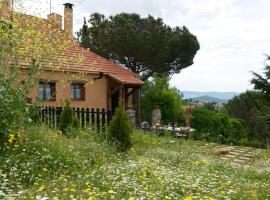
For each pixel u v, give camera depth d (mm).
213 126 23938
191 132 18062
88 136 10461
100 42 34938
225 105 43438
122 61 35594
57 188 5453
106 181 6117
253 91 30625
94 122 12266
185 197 5391
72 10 19484
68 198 4820
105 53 34906
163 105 26703
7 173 6344
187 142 14844
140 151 10953
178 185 6215
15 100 8055
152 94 27172
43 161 7336
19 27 10367
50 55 10953
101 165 8039
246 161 12875
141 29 35688
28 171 6445
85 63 20844
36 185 5730
